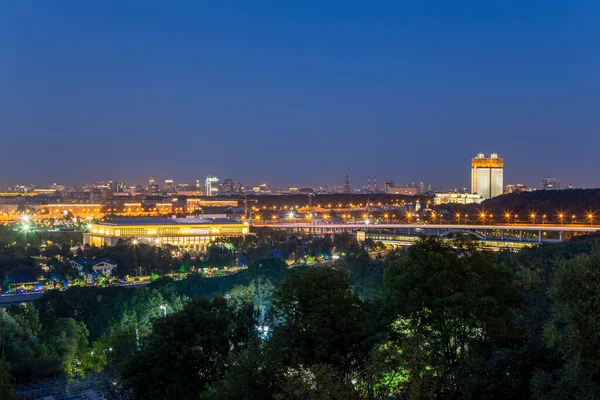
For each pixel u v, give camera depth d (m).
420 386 53.41
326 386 51.88
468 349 71.75
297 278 82.69
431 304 71.56
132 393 93.12
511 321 73.19
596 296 51.50
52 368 118.44
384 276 78.75
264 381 64.81
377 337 71.44
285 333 75.75
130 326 146.50
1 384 81.62
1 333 109.44
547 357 60.94
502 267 80.75
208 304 95.25
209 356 84.69
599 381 52.03
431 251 76.12
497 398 61.94
